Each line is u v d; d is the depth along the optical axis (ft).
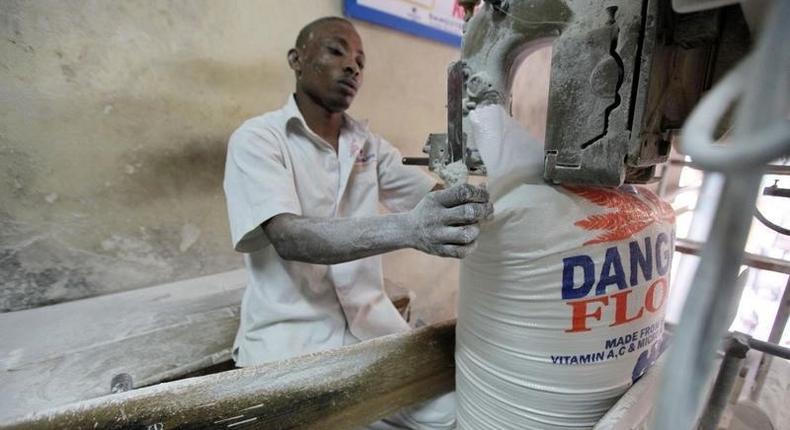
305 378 1.54
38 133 2.73
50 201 2.86
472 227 1.27
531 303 1.40
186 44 3.14
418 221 1.37
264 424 1.41
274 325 2.60
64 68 2.73
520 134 1.48
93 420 1.23
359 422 1.63
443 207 1.30
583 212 1.36
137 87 3.01
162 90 3.12
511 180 1.39
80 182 2.94
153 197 3.26
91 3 2.73
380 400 1.69
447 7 4.51
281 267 2.60
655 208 1.55
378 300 3.07
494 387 1.57
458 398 1.84
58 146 2.81
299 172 2.64
